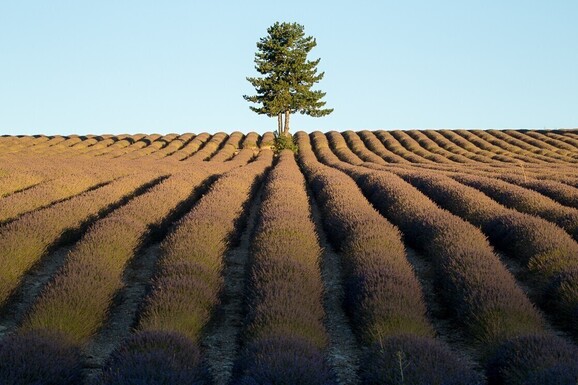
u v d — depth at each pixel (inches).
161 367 245.1
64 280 379.6
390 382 248.8
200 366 269.1
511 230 555.5
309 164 1616.6
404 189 847.1
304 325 315.0
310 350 271.1
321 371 249.1
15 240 480.7
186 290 369.1
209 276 420.5
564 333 361.7
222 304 429.4
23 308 409.7
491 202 716.7
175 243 502.9
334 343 354.0
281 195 817.5
